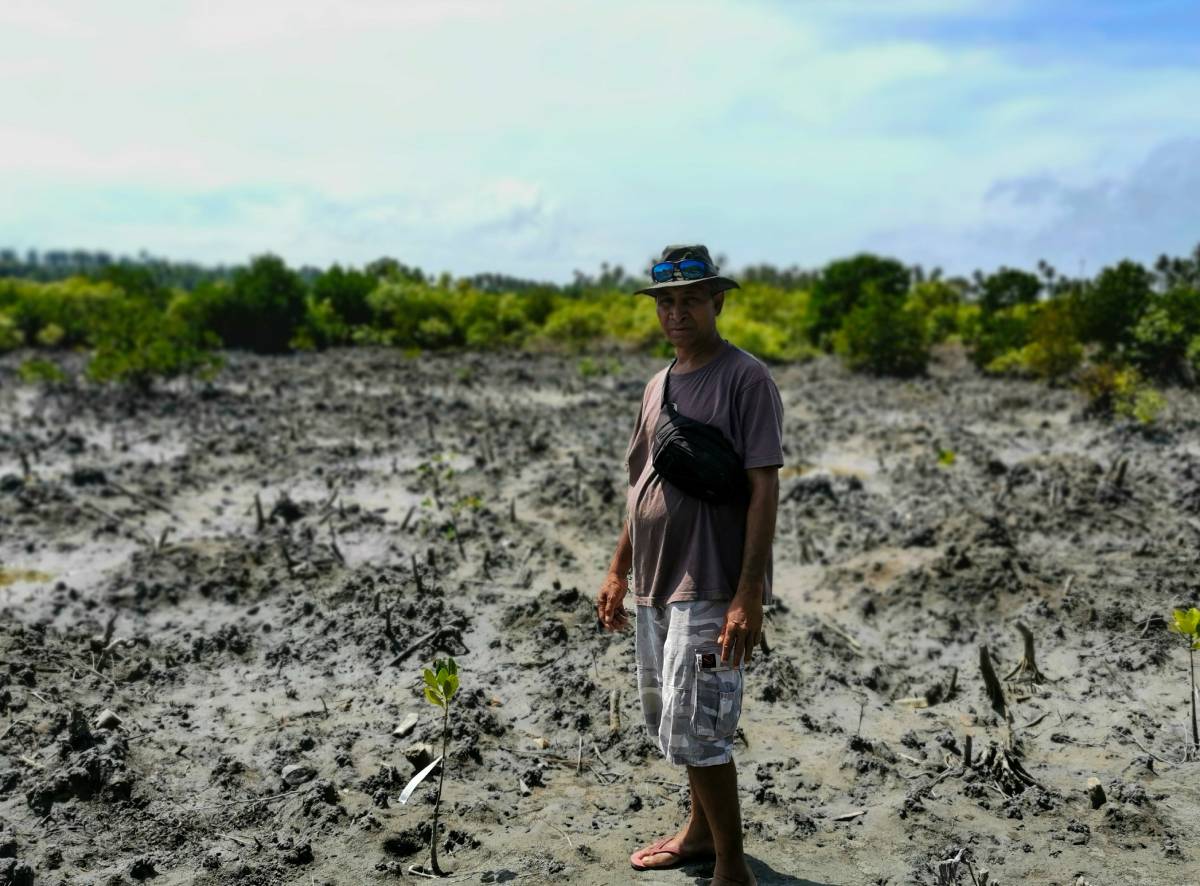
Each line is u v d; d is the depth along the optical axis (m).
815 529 8.16
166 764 4.19
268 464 10.59
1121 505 8.14
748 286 36.84
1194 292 15.03
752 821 3.73
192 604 6.31
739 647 2.82
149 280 42.03
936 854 3.49
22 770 4.02
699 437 2.89
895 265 27.56
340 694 4.98
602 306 33.66
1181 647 5.36
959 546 6.79
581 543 7.60
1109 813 3.71
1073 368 16.67
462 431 12.80
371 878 3.32
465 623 5.75
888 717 4.82
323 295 28.12
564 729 4.54
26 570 7.16
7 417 14.09
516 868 3.37
